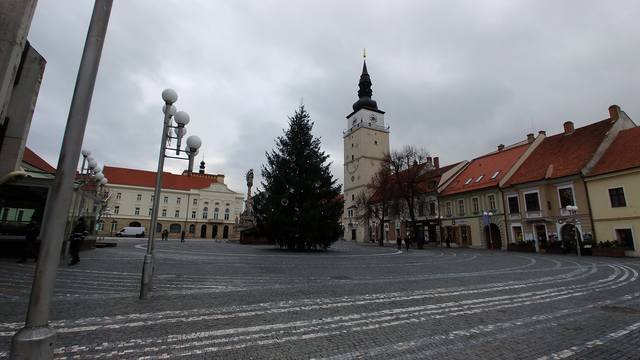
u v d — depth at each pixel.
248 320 6.41
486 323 6.45
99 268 13.15
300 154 29.08
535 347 5.15
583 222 30.30
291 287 10.12
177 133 10.16
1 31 7.79
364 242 63.91
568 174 31.50
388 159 44.38
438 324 6.34
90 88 3.44
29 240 14.33
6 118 10.25
